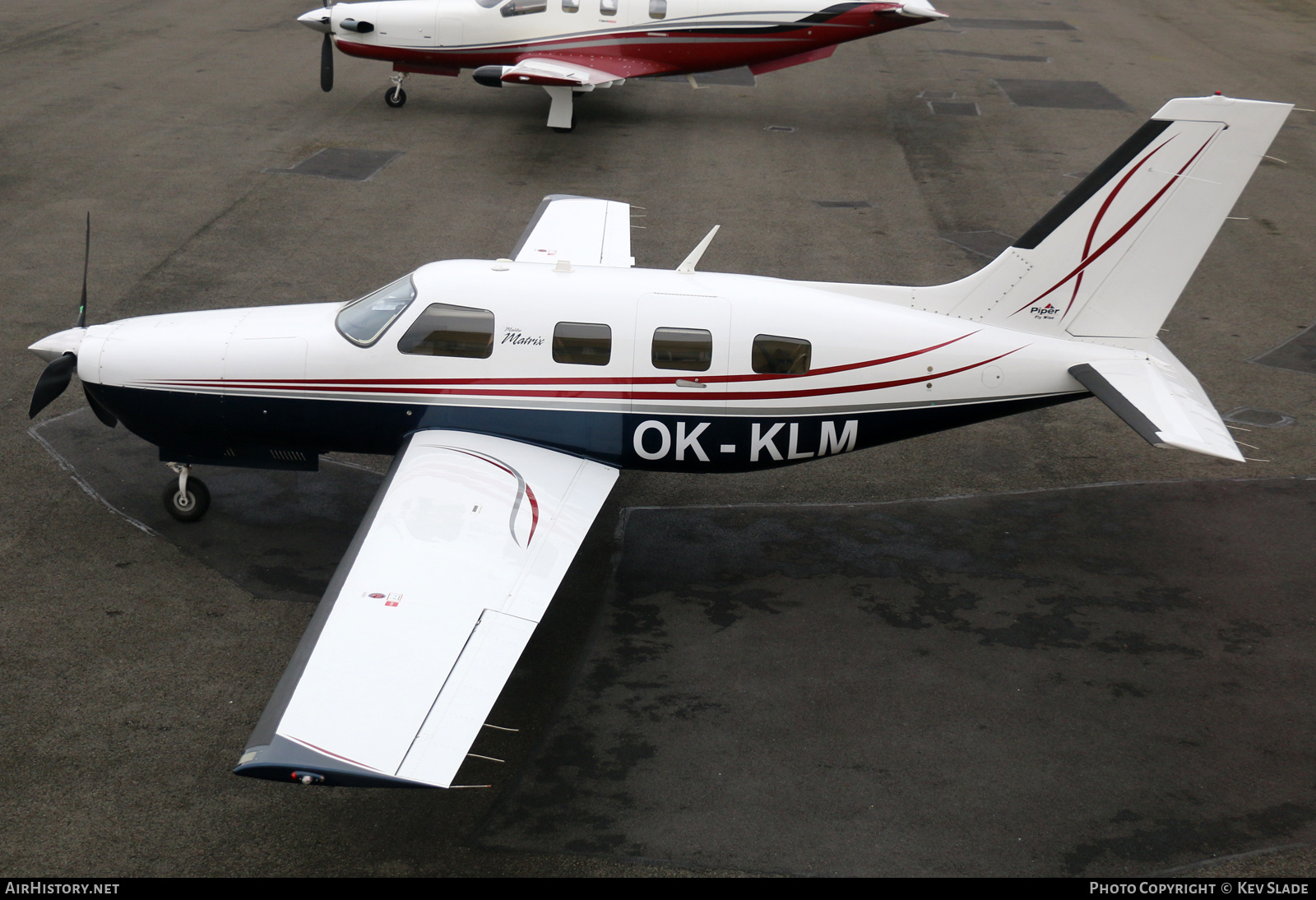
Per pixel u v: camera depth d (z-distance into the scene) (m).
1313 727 7.20
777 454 8.70
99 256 13.71
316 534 8.95
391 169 17.45
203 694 7.11
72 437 10.06
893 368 8.48
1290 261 15.16
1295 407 11.32
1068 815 6.44
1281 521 9.56
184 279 13.16
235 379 8.42
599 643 7.85
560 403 8.36
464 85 22.88
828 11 19.33
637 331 8.27
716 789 6.55
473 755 6.75
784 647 7.87
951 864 6.07
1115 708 7.33
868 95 23.20
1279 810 6.52
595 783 6.56
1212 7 33.97
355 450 8.80
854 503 9.83
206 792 6.39
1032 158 19.22
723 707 7.24
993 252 15.02
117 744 6.67
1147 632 8.12
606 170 17.89
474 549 7.03
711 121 21.03
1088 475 10.33
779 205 16.64
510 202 16.25
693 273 8.69
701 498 9.86
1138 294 8.66
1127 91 23.70
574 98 22.20
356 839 6.12
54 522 8.84
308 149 18.27
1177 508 9.75
